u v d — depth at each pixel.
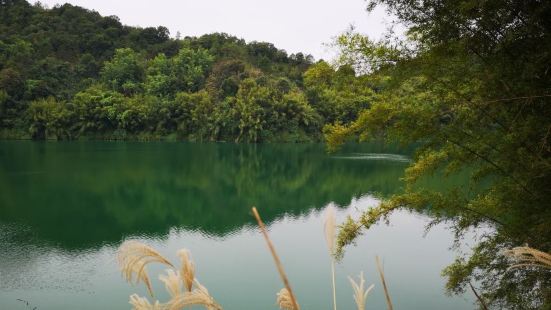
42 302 12.60
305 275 14.91
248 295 13.16
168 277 1.66
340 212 25.42
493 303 7.76
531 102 5.65
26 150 56.12
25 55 87.62
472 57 6.43
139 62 95.50
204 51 97.31
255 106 71.94
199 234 21.20
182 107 75.81
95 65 93.56
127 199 30.33
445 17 5.85
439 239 18.75
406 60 6.55
